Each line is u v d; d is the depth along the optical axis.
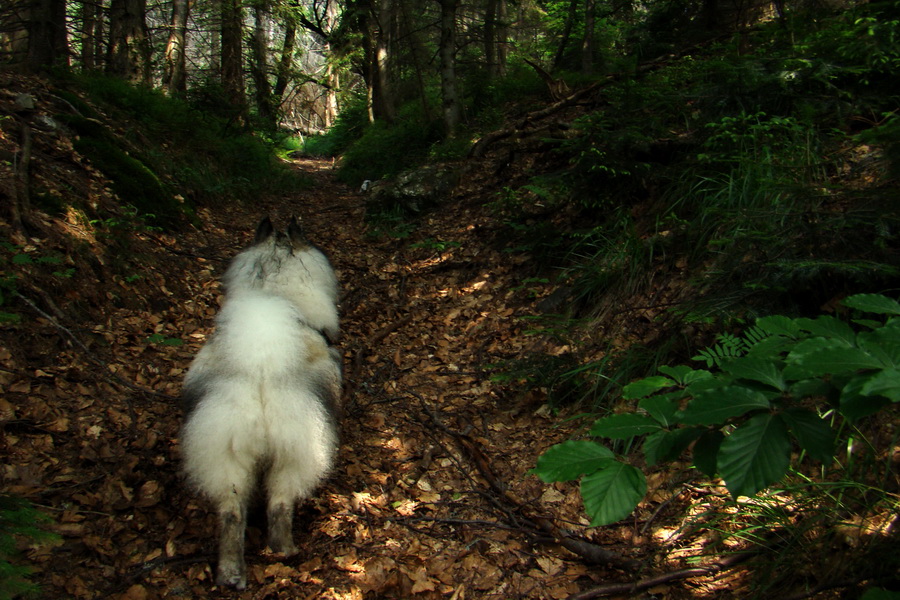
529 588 2.81
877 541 2.27
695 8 10.62
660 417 1.64
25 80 8.00
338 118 23.09
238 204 9.97
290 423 2.82
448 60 12.11
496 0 17.23
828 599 2.23
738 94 5.79
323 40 22.66
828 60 5.38
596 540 3.07
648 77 7.84
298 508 3.32
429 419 4.37
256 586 2.76
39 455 3.30
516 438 4.07
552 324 4.98
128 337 4.74
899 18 4.93
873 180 4.01
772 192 4.26
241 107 14.21
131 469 3.38
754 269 3.89
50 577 2.60
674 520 3.05
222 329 3.03
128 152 7.91
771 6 9.62
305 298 3.49
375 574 2.88
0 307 4.09
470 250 7.22
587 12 12.62
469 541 3.15
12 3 9.92
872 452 2.58
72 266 4.91
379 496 3.52
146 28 12.64
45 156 6.28
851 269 3.21
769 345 1.76
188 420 2.83
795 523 2.64
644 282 4.77
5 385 3.66
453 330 5.77
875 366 1.36
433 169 9.59
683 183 5.43
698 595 2.57
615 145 5.80
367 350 5.46
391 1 17.05
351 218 9.73
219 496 2.73
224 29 16.12
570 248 5.97
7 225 4.80
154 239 6.53
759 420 1.44
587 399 4.17
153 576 2.75
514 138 9.31
